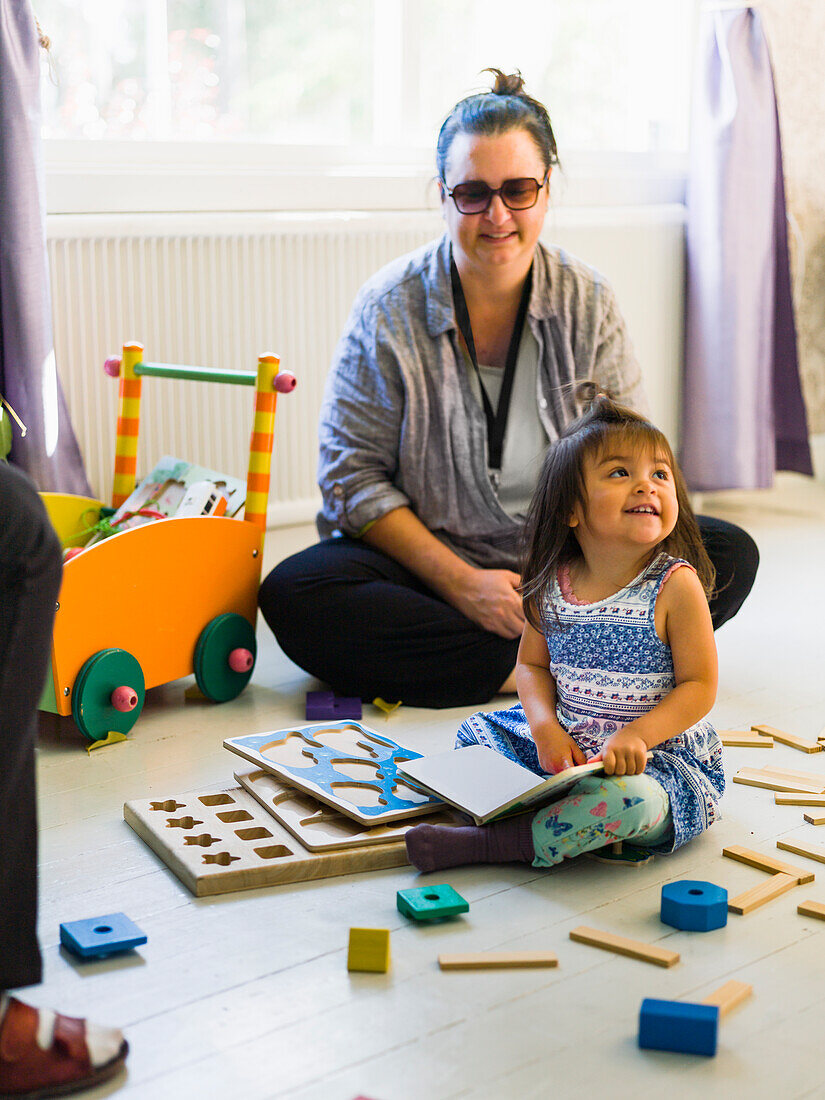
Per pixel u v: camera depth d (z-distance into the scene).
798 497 3.46
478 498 2.00
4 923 0.97
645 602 1.39
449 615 1.88
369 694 1.92
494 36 3.14
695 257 3.26
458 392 1.96
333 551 1.96
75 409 2.52
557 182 3.22
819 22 3.37
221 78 2.78
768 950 1.19
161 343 2.61
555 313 1.97
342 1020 1.06
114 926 1.19
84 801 1.53
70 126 2.58
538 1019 1.07
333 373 2.04
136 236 2.52
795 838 1.44
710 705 1.38
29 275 2.14
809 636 2.24
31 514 0.95
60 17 2.53
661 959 1.16
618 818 1.32
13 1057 0.94
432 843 1.35
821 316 3.57
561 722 1.47
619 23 3.29
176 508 2.04
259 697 1.96
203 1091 0.96
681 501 1.46
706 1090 0.97
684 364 3.38
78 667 1.70
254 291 2.72
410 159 3.06
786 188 3.38
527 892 1.32
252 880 1.31
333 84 2.96
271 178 2.79
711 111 3.14
